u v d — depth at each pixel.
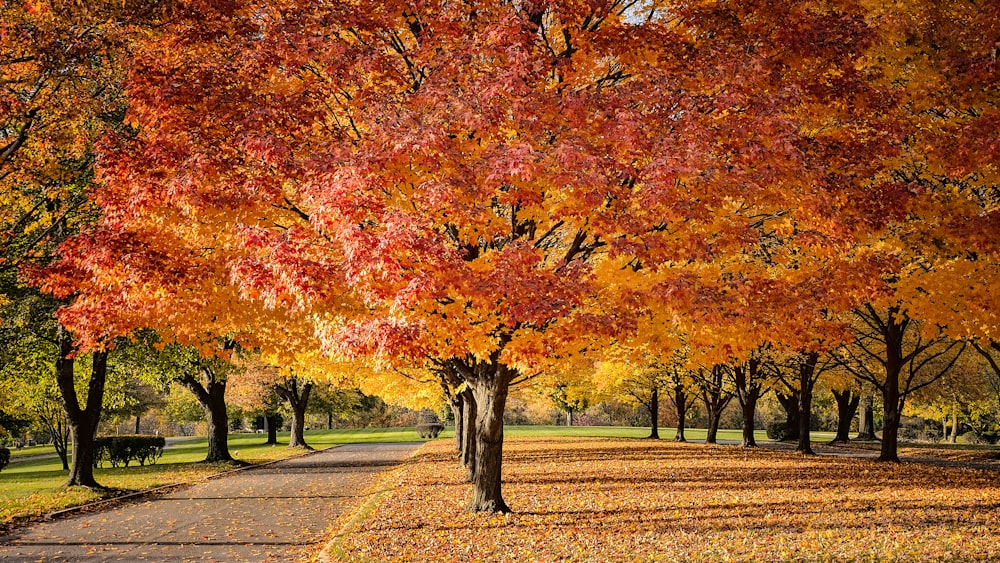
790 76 8.29
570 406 61.59
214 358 25.56
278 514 13.91
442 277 7.03
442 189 6.82
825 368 26.28
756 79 7.54
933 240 9.12
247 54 7.89
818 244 8.05
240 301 9.03
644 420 67.31
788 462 21.70
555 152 6.96
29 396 23.39
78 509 14.73
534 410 70.38
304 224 8.78
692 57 8.11
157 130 8.27
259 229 7.14
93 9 8.76
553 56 8.42
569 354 11.12
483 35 7.69
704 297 7.64
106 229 8.30
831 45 8.20
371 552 9.29
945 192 9.47
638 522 10.94
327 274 6.96
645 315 9.04
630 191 7.47
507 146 7.13
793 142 7.35
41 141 10.38
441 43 8.36
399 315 6.90
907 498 12.42
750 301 8.18
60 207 14.19
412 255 6.94
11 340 16.77
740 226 8.02
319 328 7.88
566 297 7.32
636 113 7.41
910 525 9.61
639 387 41.34
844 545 8.36
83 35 9.34
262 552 10.09
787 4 8.45
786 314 8.04
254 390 39.81
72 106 9.92
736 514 11.41
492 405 12.27
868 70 9.32
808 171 7.19
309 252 7.35
